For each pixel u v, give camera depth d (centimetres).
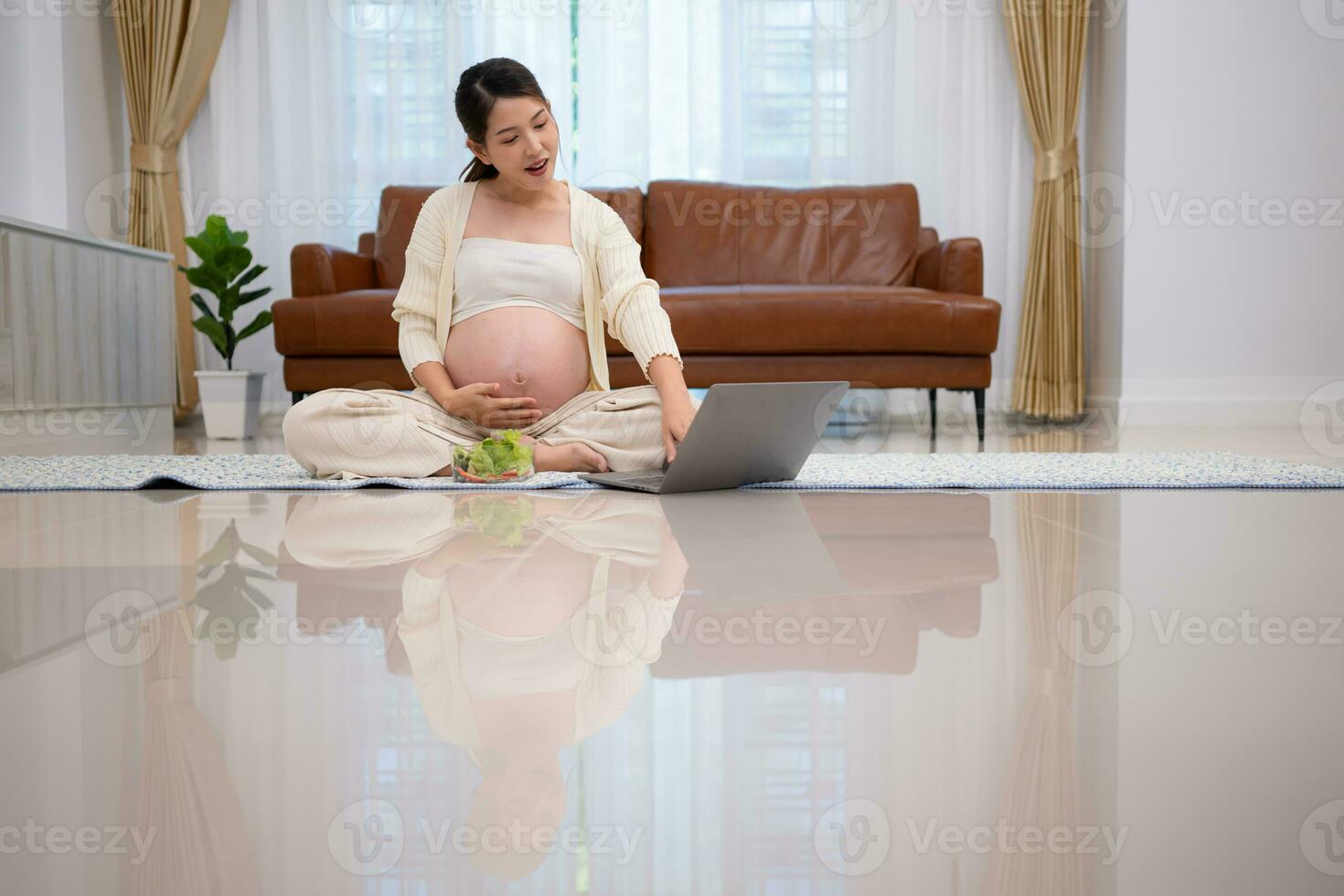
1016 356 497
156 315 378
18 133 438
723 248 446
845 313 379
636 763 51
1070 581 101
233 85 491
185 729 56
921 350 380
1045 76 477
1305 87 450
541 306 216
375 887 39
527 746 53
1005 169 496
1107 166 473
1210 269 455
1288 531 136
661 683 64
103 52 483
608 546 123
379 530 138
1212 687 64
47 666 70
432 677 66
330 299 393
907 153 492
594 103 488
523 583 99
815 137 491
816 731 56
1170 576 104
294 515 156
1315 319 455
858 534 134
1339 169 452
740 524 143
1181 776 49
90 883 39
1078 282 482
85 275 324
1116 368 466
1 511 164
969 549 122
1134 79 453
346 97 492
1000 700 61
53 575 106
